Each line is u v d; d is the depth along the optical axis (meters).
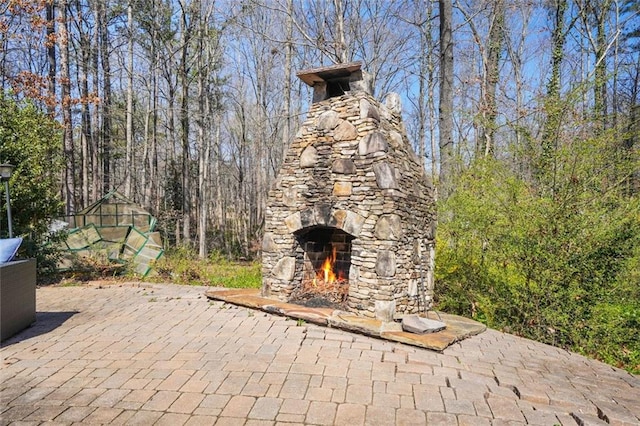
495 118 9.16
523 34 17.08
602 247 5.23
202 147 17.73
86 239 10.99
